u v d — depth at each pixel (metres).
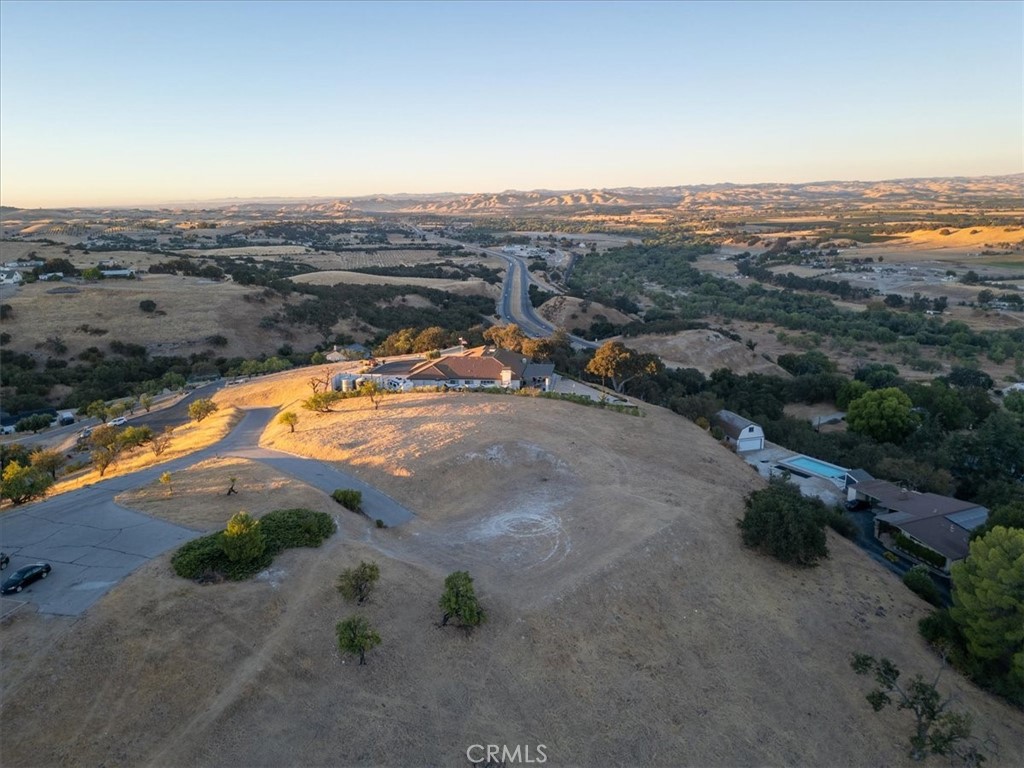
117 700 23.78
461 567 36.19
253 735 23.30
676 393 90.00
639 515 42.91
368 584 30.97
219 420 73.06
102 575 30.58
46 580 30.20
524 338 109.81
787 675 31.70
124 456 63.94
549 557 37.56
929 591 40.56
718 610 35.28
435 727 25.12
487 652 29.33
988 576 32.66
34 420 87.94
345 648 26.52
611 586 34.75
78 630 26.22
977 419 88.50
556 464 51.06
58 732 22.36
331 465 51.12
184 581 30.06
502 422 59.38
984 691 32.41
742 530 43.12
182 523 36.72
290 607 29.61
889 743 28.55
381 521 41.09
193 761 22.05
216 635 27.11
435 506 44.81
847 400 93.81
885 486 57.88
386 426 59.03
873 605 38.47
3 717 22.39
